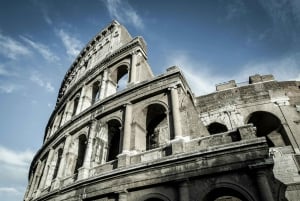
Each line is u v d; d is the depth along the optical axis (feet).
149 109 88.07
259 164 53.31
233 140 62.44
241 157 56.39
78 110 119.55
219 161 57.82
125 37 146.82
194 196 55.52
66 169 96.53
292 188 72.64
